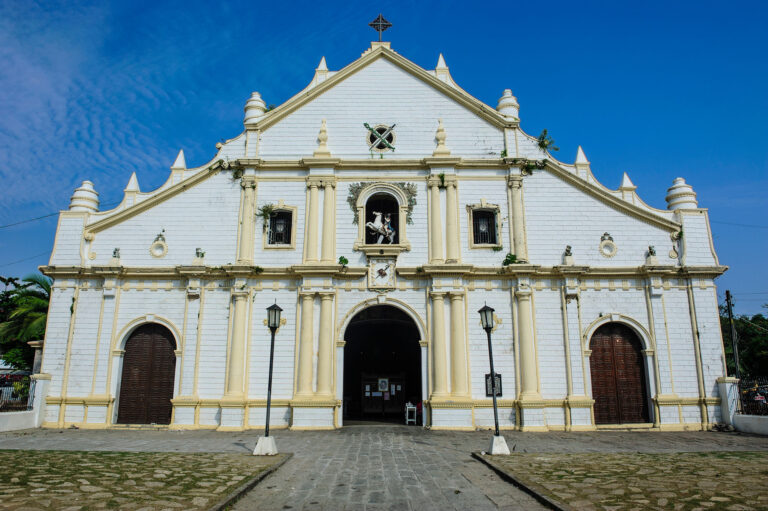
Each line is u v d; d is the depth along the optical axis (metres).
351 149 26.06
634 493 10.41
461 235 25.02
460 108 26.56
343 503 10.38
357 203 25.30
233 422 22.67
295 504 10.30
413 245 24.89
